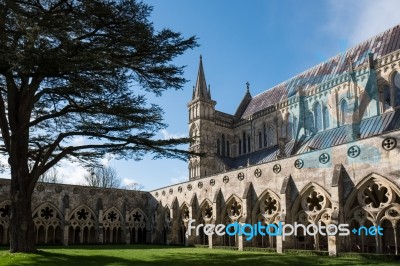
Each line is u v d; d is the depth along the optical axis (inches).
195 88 2608.3
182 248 1435.8
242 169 1460.4
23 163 964.0
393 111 1651.1
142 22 862.5
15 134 944.9
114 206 1950.1
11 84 971.9
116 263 816.3
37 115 1072.8
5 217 1642.5
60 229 1802.4
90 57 773.3
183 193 1782.7
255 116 2437.3
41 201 1750.7
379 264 795.4
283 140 1943.9
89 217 1867.6
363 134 1625.2
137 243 1941.4
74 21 812.6
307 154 1214.9
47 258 855.1
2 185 1653.5
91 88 845.2
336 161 1123.3
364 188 1042.1
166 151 1039.6
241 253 1129.4
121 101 935.0
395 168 975.6
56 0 869.2
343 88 1902.1
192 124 2529.5
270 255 1043.3
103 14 827.4
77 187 1866.4
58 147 1111.0
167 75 942.4
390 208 975.6
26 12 795.4
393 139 992.2
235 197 1467.8
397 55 1679.4
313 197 1197.1
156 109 971.3
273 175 1320.1
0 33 742.5
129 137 1002.1
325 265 788.0
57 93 869.8
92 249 1315.2
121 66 861.2
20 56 716.7
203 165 2373.3
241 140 2527.1
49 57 737.6
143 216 2033.7
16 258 813.9
